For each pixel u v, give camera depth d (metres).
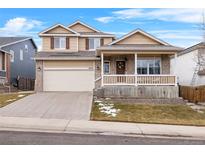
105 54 26.77
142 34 26.88
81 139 10.73
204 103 22.88
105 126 13.21
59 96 23.59
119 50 24.80
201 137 11.83
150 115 16.78
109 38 31.83
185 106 20.33
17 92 28.58
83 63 29.45
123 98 23.77
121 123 14.16
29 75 40.91
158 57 27.30
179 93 26.50
